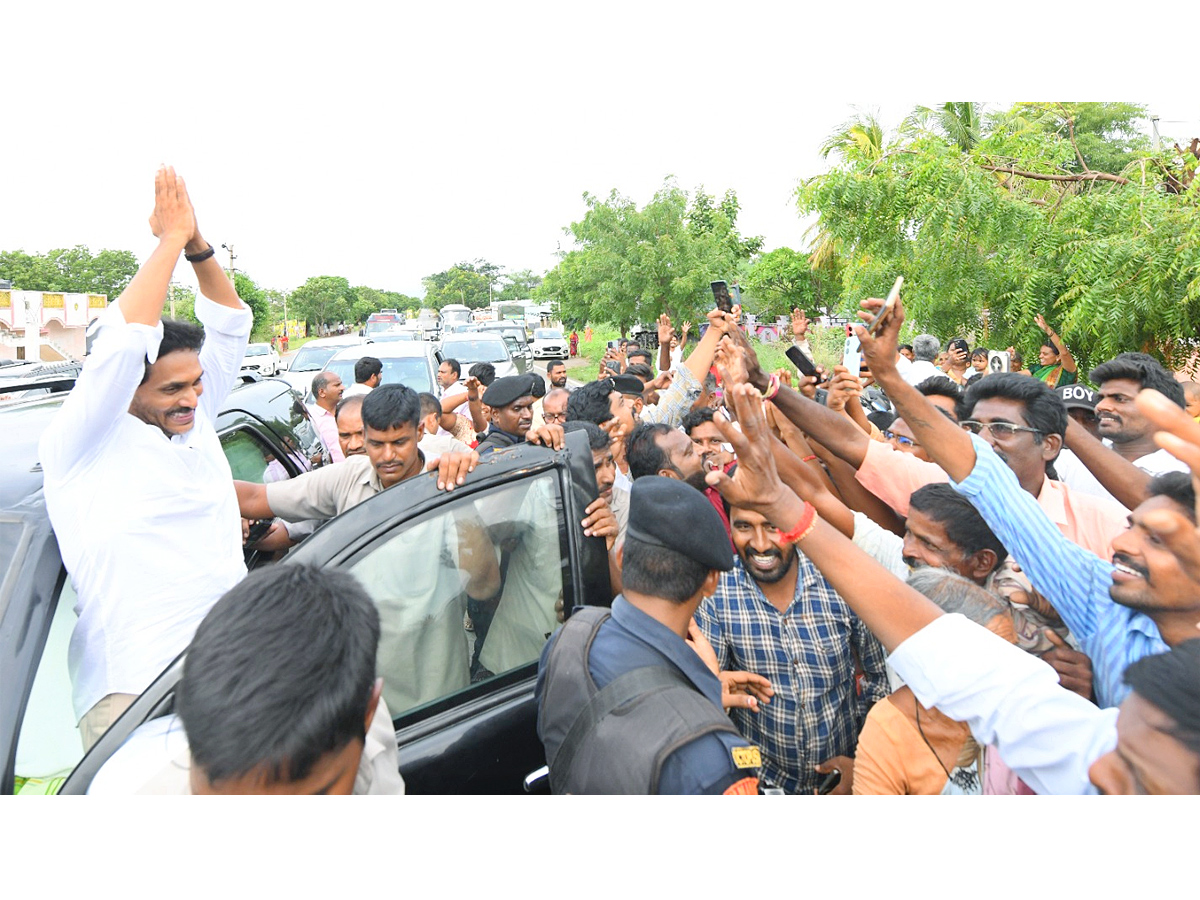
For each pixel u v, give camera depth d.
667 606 1.60
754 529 2.28
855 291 6.92
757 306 24.50
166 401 2.15
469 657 2.13
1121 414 3.14
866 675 2.46
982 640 1.29
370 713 1.19
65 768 1.84
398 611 2.04
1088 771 1.16
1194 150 5.96
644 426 2.95
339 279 69.00
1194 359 5.49
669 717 1.42
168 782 1.41
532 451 2.29
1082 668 1.79
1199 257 5.07
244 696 1.04
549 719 1.60
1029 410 2.37
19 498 2.06
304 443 4.36
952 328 6.61
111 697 2.00
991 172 6.35
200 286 2.55
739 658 2.39
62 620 1.98
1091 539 2.43
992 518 1.78
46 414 2.64
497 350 14.48
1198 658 1.03
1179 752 1.02
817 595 2.36
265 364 20.58
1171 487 1.34
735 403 1.35
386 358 10.72
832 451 2.50
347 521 2.06
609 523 2.30
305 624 1.10
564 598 2.22
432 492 2.12
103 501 2.01
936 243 6.11
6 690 1.72
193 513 2.16
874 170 6.52
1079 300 5.48
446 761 1.99
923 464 2.46
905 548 2.14
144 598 2.05
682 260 18.88
